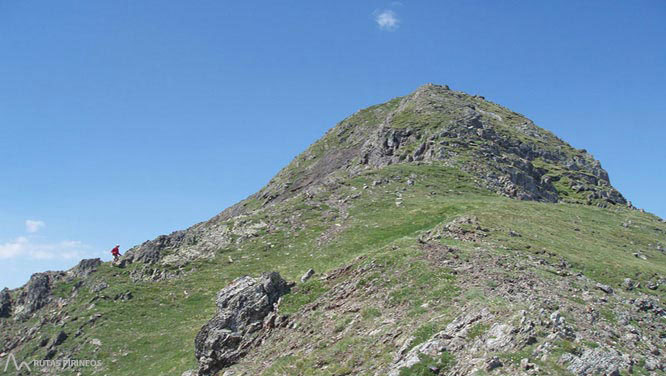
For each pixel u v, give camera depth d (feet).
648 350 94.53
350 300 122.42
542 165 349.61
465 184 262.06
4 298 231.91
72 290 226.58
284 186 421.18
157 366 161.07
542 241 174.40
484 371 79.82
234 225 249.34
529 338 84.69
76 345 184.85
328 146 483.10
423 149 312.71
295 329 121.60
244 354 124.36
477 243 154.61
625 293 143.02
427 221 207.31
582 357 80.64
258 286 137.59
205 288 206.08
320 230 225.15
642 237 224.53
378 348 98.78
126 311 199.00
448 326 94.58
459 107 392.27
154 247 244.01
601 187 345.31
